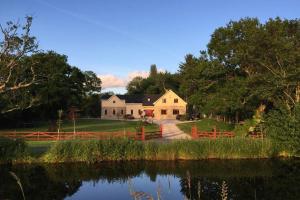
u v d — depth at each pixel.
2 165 24.33
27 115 54.25
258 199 16.58
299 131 27.84
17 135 33.47
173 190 18.17
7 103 35.31
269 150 28.00
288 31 39.38
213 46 42.56
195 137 35.12
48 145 29.97
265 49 36.88
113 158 26.00
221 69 41.09
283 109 30.55
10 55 26.34
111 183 19.81
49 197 17.03
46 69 49.97
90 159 25.33
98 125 55.81
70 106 63.09
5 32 25.77
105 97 98.88
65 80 60.59
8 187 18.75
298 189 18.42
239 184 19.53
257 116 34.66
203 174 22.14
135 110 91.62
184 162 26.06
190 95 48.53
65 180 20.47
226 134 35.06
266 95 35.00
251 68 40.56
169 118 87.00
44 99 51.16
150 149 26.67
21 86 28.02
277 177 21.33
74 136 32.84
